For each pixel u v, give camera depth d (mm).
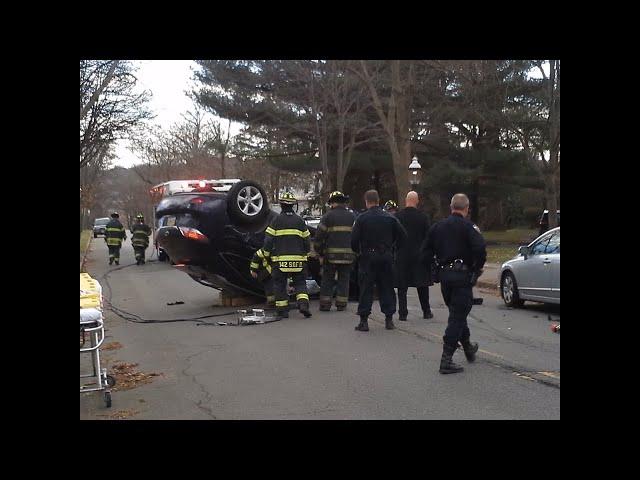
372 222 9500
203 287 17266
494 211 45500
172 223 11969
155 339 9648
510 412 5703
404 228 10430
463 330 7371
